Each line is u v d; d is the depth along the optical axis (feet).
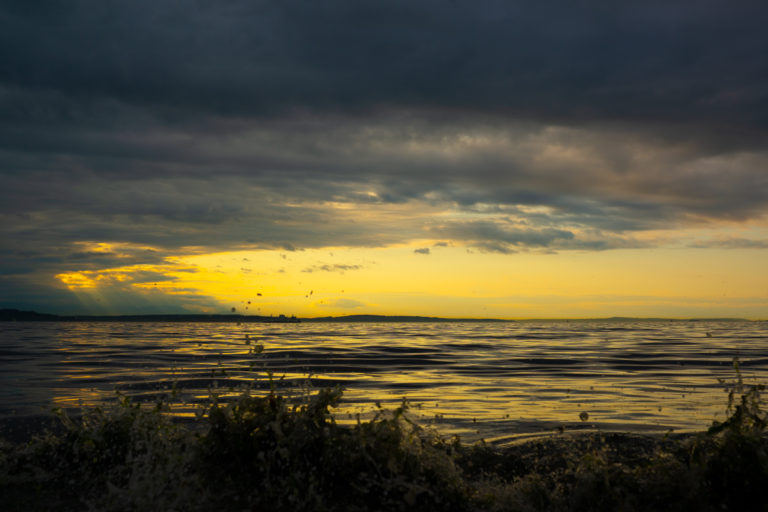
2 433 17.25
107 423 12.30
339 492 10.00
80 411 22.36
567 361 59.62
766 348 85.51
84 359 57.67
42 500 9.62
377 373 44.96
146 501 9.17
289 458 10.59
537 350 81.35
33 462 11.50
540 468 12.98
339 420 20.54
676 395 31.17
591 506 10.00
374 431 11.05
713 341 112.98
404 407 11.74
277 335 142.10
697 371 47.73
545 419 22.48
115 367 47.06
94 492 10.03
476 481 11.78
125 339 115.44
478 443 16.25
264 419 11.45
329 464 10.43
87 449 11.25
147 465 10.34
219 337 128.67
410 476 10.29
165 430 12.12
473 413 24.08
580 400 29.07
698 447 10.73
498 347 89.71
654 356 67.31
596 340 119.85
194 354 66.28
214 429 11.45
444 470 10.62
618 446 14.69
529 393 32.50
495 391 33.53
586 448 14.56
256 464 10.71
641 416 23.36
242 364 51.29
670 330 228.84
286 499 9.59
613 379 41.16
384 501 9.75
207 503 9.40
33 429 18.01
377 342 103.76
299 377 39.27
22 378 38.14
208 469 10.82
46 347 83.25
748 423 10.53
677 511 9.45
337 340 111.45
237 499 9.58
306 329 234.17
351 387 34.76
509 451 14.96
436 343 101.40
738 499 9.38
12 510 9.14
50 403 25.73
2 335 142.92
